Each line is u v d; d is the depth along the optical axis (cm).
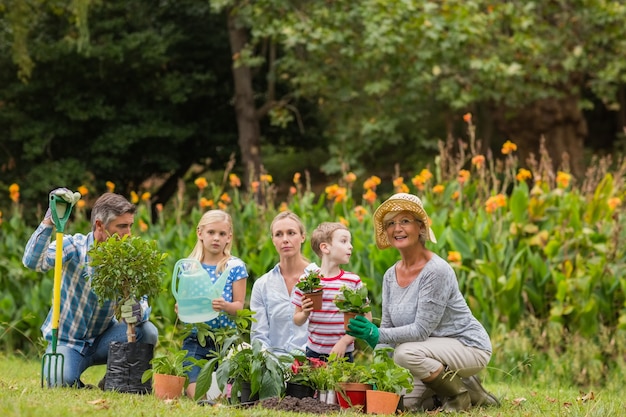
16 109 2169
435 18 1691
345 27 1781
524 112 2130
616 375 820
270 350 610
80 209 1259
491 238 944
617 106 2233
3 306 1037
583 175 2077
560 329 872
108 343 631
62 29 2161
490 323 895
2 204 2130
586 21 1917
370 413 533
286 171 2772
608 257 904
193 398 555
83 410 449
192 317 587
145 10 2241
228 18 2148
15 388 555
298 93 2005
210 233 627
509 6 1805
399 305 588
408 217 582
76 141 2217
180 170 2361
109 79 2164
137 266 570
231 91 2328
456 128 2547
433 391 584
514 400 625
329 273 621
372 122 1867
